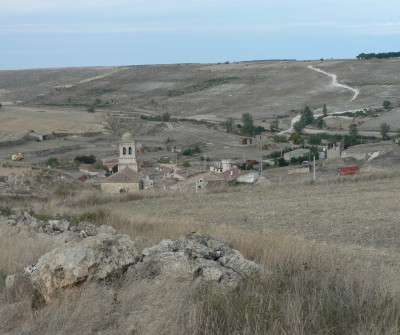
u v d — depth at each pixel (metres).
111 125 186.12
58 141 149.00
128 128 180.75
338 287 8.48
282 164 94.38
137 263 8.93
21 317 7.80
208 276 8.54
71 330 7.10
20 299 8.45
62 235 16.14
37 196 41.09
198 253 9.51
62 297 8.09
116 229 18.75
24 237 15.70
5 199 37.47
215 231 16.08
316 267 9.76
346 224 21.69
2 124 168.88
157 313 7.20
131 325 7.02
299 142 131.62
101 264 8.55
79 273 8.32
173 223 20.09
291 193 35.06
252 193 37.06
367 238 18.39
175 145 139.88
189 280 8.40
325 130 153.12
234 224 23.56
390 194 30.53
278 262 10.05
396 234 18.91
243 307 7.37
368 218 22.80
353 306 7.48
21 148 131.25
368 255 14.37
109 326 7.19
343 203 28.33
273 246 11.47
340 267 9.79
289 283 8.70
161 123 183.38
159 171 86.81
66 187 54.12
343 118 170.88
